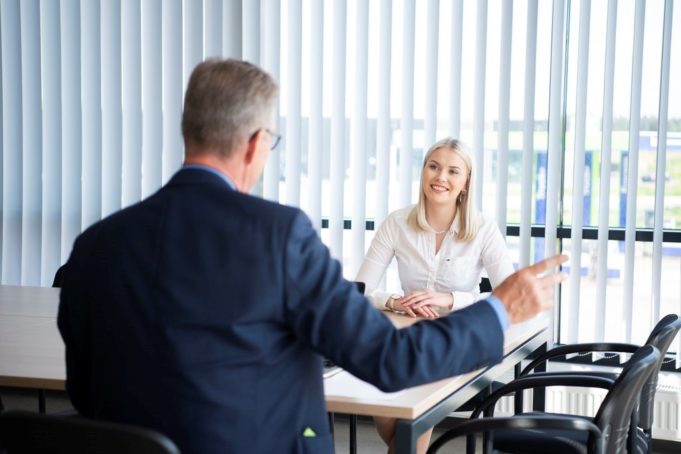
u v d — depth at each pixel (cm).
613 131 407
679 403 400
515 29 419
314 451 161
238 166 161
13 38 488
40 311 324
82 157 484
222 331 150
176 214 155
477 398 341
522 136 422
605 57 402
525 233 425
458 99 426
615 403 229
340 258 449
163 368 152
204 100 158
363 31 436
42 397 305
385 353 151
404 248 371
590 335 424
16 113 492
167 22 467
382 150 439
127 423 156
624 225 412
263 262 150
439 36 426
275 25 450
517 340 289
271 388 155
